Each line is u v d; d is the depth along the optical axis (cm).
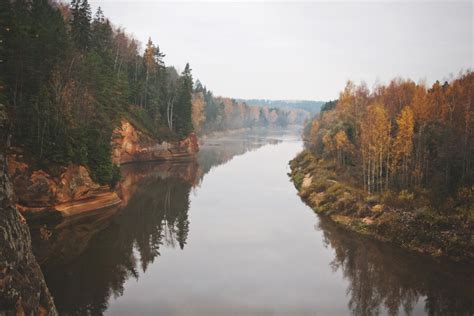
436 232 3009
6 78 3597
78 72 4506
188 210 4209
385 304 2200
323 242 3238
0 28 3406
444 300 2252
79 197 3753
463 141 3562
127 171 6531
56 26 4653
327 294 2317
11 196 1617
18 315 1330
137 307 2073
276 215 4069
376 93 7412
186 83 8906
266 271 2639
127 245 3055
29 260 1581
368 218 3588
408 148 3881
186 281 2436
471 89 4081
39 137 3500
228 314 2044
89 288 2272
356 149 5156
